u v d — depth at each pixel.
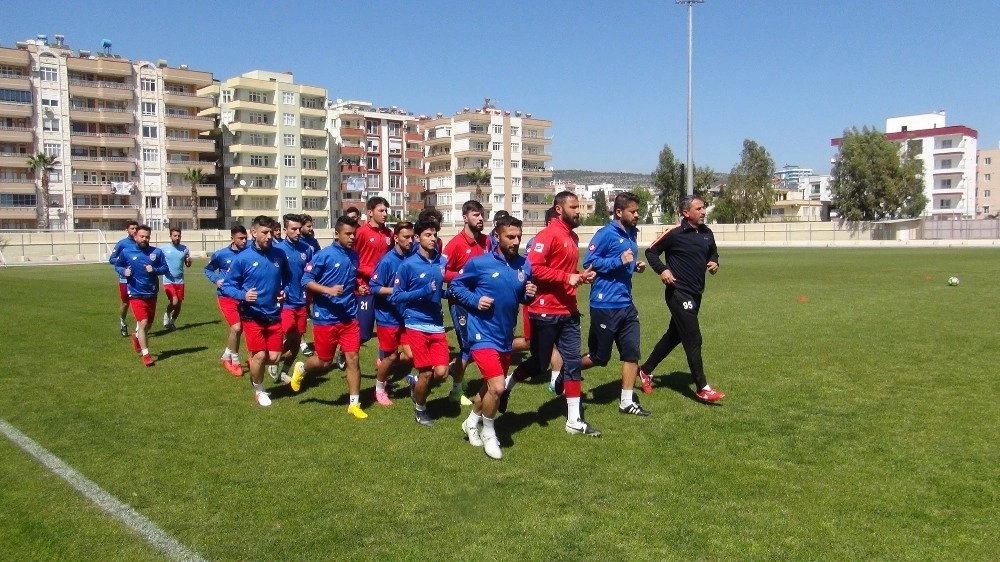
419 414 6.64
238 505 4.64
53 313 14.70
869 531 4.17
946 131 87.94
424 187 92.81
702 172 87.50
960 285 19.34
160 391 7.96
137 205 67.50
